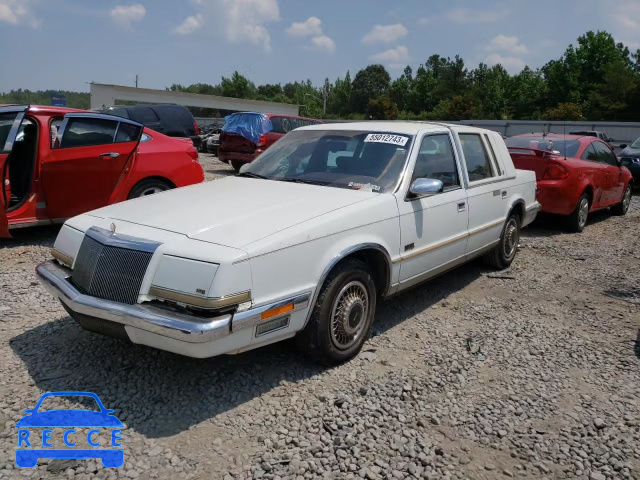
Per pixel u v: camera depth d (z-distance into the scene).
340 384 3.63
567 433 3.23
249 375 3.68
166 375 3.63
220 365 3.79
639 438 3.21
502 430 3.23
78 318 3.43
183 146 7.55
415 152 4.59
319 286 3.54
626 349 4.39
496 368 3.99
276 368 3.79
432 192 4.37
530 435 3.20
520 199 6.36
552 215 9.25
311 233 3.48
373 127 4.96
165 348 3.09
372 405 3.40
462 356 4.15
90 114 6.58
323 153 4.79
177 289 3.05
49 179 6.29
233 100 47.06
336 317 3.75
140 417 3.17
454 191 5.02
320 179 4.54
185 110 14.91
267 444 2.98
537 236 8.55
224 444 2.96
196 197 4.07
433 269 4.79
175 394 3.41
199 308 3.01
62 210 6.46
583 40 75.19
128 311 3.07
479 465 2.92
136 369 3.69
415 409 3.40
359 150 4.71
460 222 5.06
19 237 6.95
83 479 2.67
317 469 2.81
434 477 2.80
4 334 4.15
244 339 3.15
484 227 5.53
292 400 3.41
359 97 110.56
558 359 4.17
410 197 4.38
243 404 3.34
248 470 2.77
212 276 3.00
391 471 2.82
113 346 4.00
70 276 3.58
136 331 3.12
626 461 3.00
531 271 6.50
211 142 22.19
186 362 3.80
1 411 3.17
